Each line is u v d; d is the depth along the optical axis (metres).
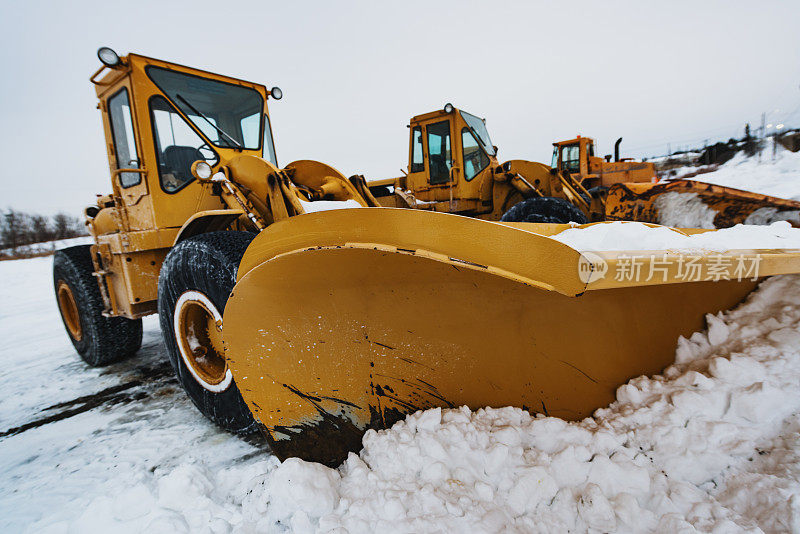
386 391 1.54
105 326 3.66
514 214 4.95
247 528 1.39
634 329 1.56
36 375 3.68
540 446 1.38
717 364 1.36
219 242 2.11
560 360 1.53
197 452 2.13
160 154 2.90
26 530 1.65
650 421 1.35
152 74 2.87
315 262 1.32
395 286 1.34
